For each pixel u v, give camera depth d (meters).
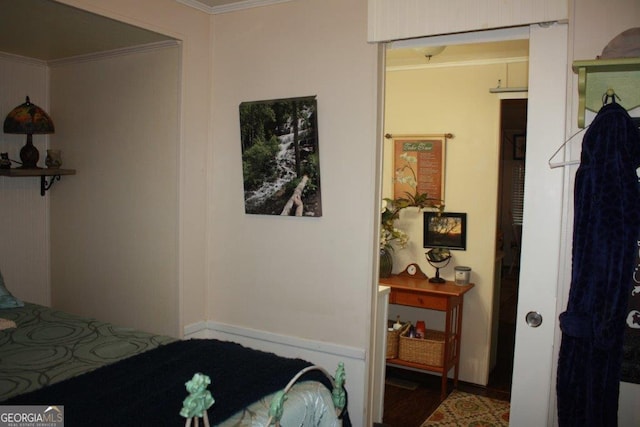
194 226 2.57
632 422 1.70
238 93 2.54
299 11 2.34
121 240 2.73
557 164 1.80
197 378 1.17
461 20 1.93
